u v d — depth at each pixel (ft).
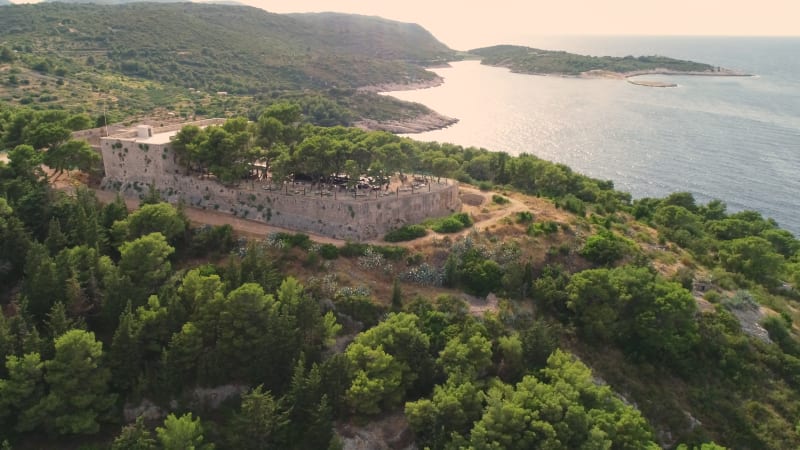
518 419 271.08
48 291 316.19
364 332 338.13
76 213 379.96
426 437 282.36
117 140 472.44
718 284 460.96
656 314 365.61
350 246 392.06
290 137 501.56
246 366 305.53
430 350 326.44
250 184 461.78
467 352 311.06
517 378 321.32
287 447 281.95
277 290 337.72
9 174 419.13
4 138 512.22
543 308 378.12
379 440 290.76
